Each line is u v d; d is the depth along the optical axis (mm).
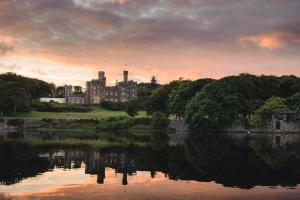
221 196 36312
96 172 49562
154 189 39031
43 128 174000
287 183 42188
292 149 76812
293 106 147375
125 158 63344
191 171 50344
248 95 152750
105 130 164000
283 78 169000
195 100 149125
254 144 89062
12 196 35781
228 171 50250
